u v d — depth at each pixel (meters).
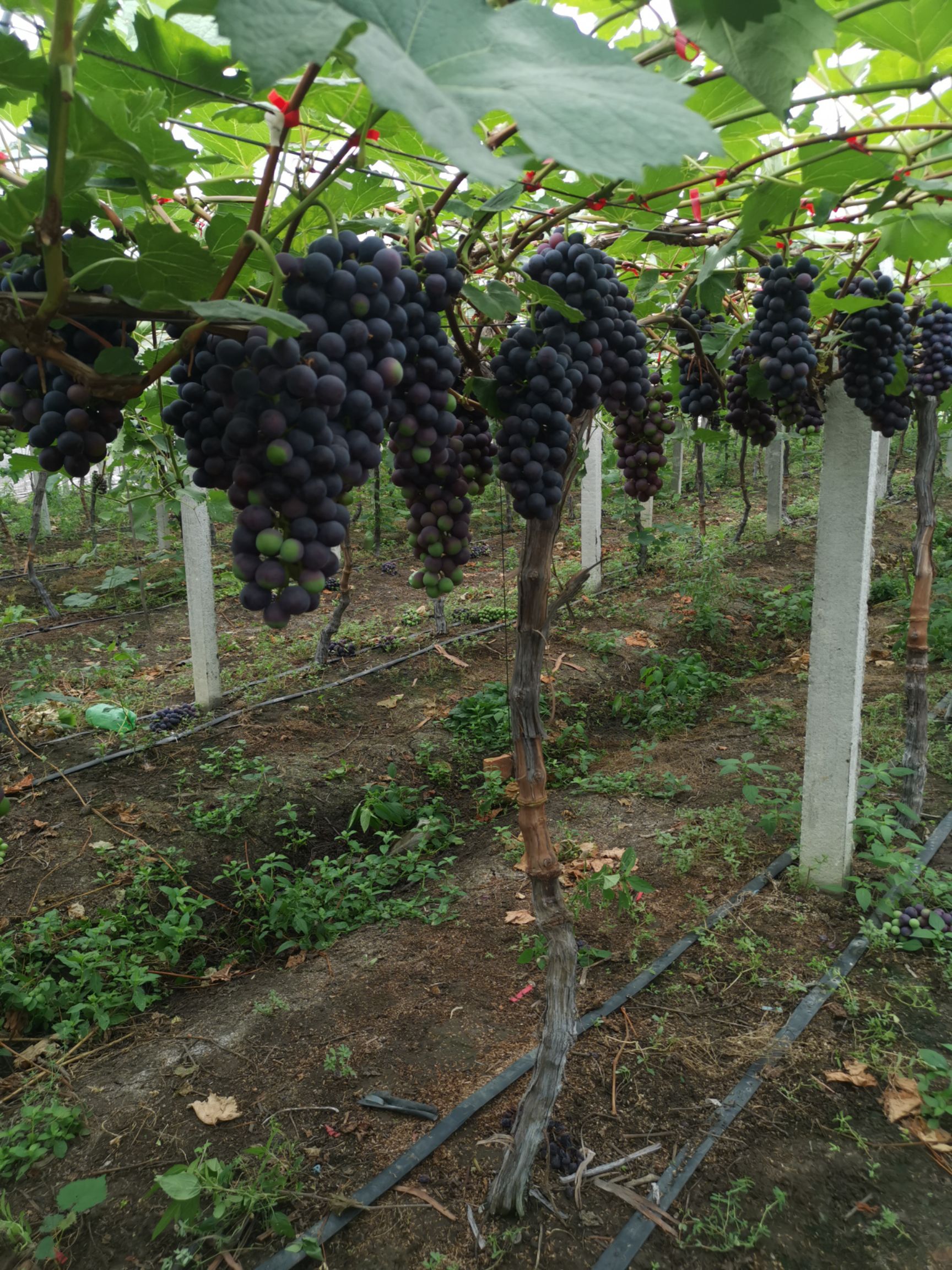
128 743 6.38
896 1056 3.17
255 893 4.74
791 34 1.05
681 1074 3.17
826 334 3.02
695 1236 2.55
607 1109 3.04
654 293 3.30
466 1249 2.57
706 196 2.20
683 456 14.59
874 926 3.86
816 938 3.90
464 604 9.86
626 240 2.78
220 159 1.83
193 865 5.01
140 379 1.17
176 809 5.49
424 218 1.64
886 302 2.84
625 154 0.69
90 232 1.36
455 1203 2.72
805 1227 2.57
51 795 5.66
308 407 1.19
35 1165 3.00
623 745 6.70
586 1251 2.54
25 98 1.27
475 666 8.09
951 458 6.70
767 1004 3.51
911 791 4.74
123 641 9.30
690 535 11.79
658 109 0.74
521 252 2.11
